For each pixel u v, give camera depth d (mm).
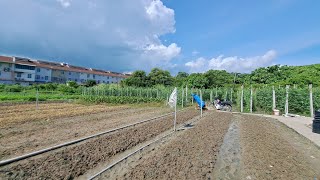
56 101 33156
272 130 14195
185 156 8281
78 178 6414
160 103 32250
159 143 10258
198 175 6621
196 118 18922
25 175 6312
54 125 13641
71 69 84188
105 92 41406
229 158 8383
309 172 7133
